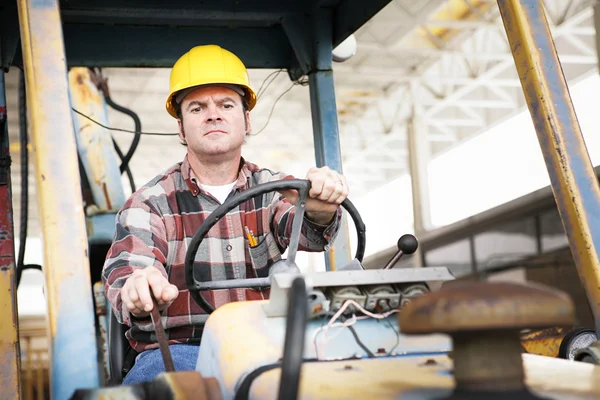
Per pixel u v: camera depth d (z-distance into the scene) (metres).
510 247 11.37
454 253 12.81
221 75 2.00
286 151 15.60
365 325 1.19
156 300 1.35
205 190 1.93
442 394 0.83
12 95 11.43
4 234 2.22
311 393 0.91
